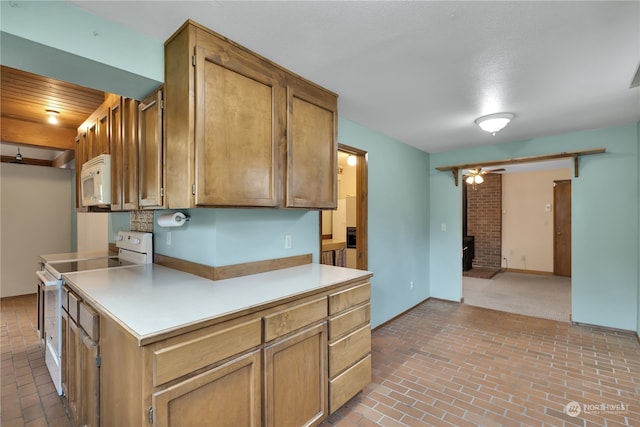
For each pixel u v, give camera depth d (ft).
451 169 14.28
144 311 4.29
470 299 15.08
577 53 5.75
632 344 9.73
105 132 8.12
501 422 6.16
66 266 7.78
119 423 4.25
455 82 7.05
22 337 10.39
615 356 8.93
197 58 4.87
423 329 11.19
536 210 21.13
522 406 6.67
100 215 13.32
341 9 4.57
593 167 11.05
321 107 7.28
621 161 10.55
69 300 6.15
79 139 10.35
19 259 15.23
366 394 7.13
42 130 11.52
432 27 5.00
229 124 5.32
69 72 5.00
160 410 3.62
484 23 4.88
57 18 4.30
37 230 15.67
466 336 10.50
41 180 15.79
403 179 12.92
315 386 5.71
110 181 7.66
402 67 6.33
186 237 7.02
